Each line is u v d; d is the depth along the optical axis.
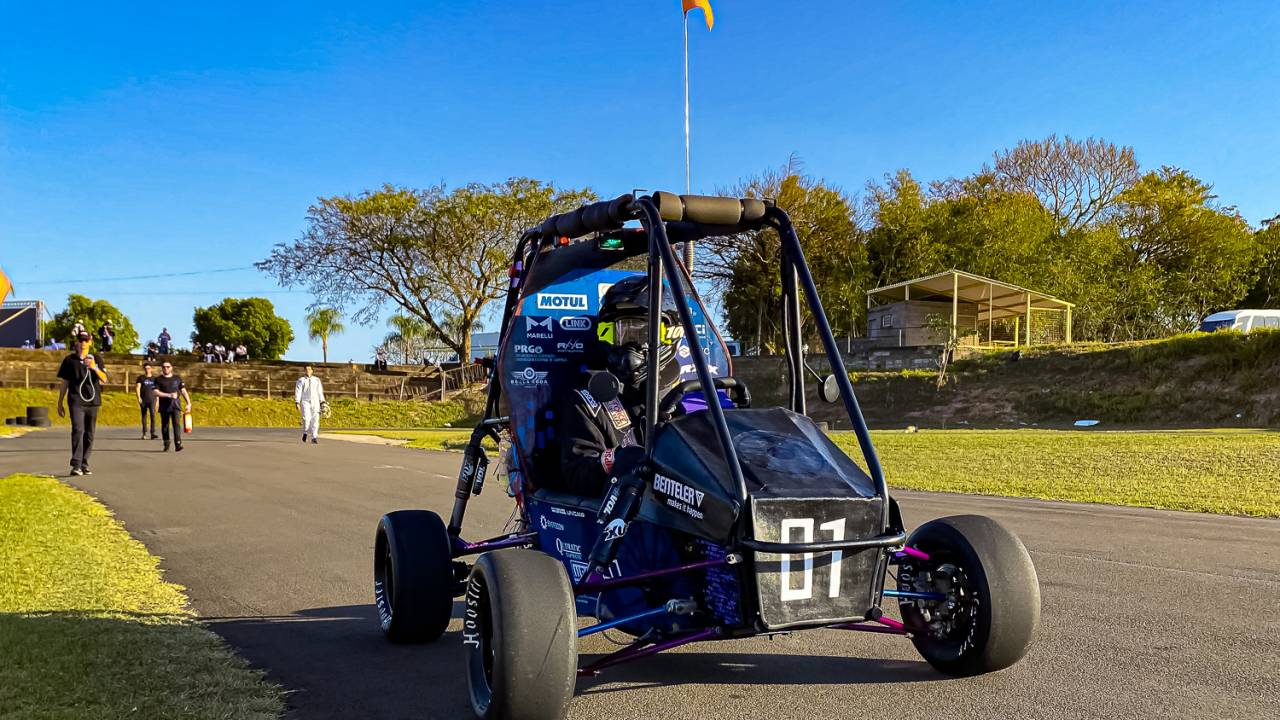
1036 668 4.32
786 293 4.52
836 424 31.70
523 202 50.38
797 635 5.07
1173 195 54.19
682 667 4.50
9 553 7.23
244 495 11.74
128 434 28.08
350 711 3.94
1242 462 13.45
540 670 3.39
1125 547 7.55
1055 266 47.50
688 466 3.73
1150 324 50.72
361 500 11.27
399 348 65.56
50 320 81.94
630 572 4.13
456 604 6.20
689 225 4.79
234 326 91.75
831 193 48.00
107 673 4.25
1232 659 4.43
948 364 36.59
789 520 3.41
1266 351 28.98
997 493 11.59
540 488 5.03
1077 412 29.81
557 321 5.16
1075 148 58.66
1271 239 58.72
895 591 3.92
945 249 48.00
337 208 50.53
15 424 34.84
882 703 3.89
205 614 5.68
